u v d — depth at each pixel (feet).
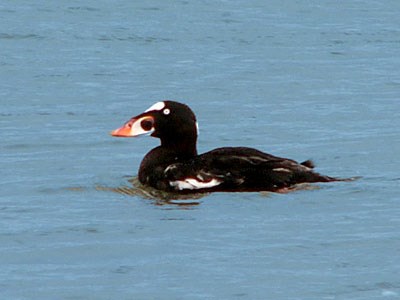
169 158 49.42
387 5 104.42
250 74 79.71
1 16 97.35
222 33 92.32
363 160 54.95
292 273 37.76
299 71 80.74
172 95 73.92
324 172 51.72
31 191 48.70
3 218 44.29
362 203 45.03
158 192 48.03
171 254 39.70
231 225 42.68
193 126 49.75
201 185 47.14
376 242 40.57
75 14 98.94
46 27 93.86
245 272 37.86
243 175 46.85
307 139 60.95
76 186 49.42
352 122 65.57
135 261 39.11
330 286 36.63
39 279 37.50
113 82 77.36
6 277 37.70
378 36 92.07
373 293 36.09
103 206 45.85
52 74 79.30
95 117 67.26
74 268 38.55
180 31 92.79
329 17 98.73
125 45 88.58
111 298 35.78
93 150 57.88
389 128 63.57
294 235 41.42
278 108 69.82
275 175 46.62
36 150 58.13
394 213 43.80
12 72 79.66
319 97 73.10
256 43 89.10
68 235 41.96
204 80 78.07
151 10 100.78
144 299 35.73
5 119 66.49
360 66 82.43
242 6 102.78
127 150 57.77
